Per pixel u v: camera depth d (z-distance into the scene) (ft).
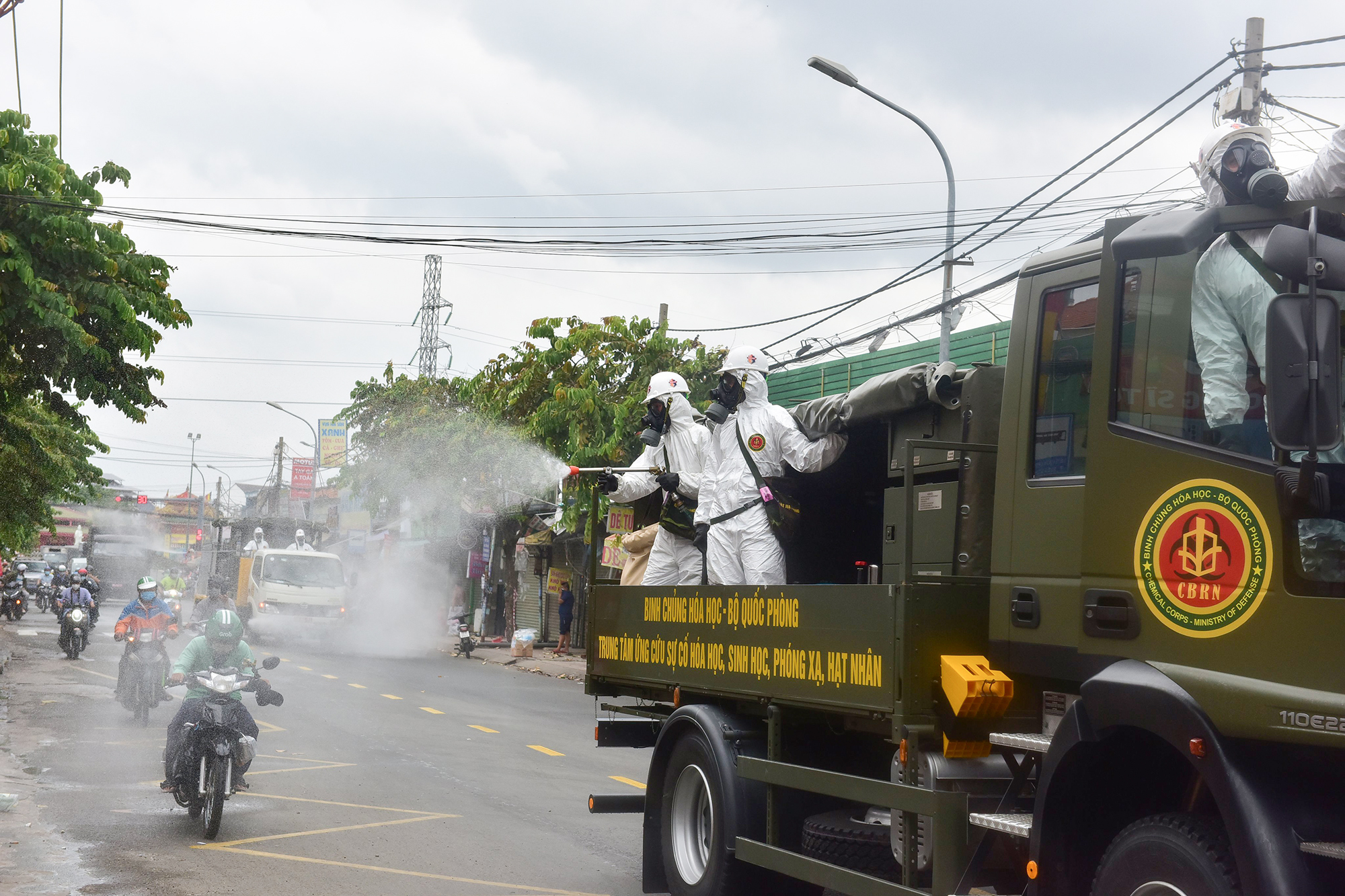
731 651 19.57
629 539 26.14
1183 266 13.20
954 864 14.39
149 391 47.37
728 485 21.26
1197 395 12.85
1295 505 11.43
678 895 20.11
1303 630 11.39
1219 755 11.56
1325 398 10.66
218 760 25.77
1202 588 12.42
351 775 34.60
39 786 31.37
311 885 21.83
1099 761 13.46
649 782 21.50
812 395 70.44
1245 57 42.96
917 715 15.20
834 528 22.41
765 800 18.62
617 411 68.59
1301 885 10.86
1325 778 11.37
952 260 48.37
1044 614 14.55
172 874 22.26
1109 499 13.64
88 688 56.75
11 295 41.27
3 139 41.14
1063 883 13.33
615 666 23.73
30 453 83.71
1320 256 10.78
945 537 17.35
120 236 42.93
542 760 38.99
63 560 206.69
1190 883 11.76
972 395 17.12
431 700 57.00
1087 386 14.55
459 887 22.04
